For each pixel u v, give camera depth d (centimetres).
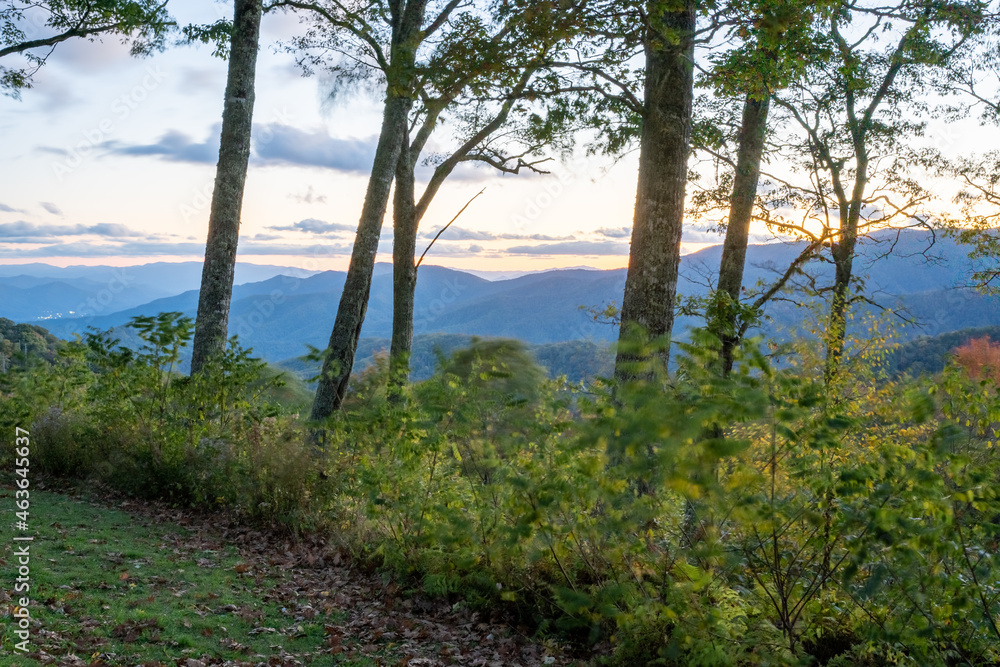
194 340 1178
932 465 352
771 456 373
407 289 1488
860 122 1343
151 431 898
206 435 884
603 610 429
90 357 925
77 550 607
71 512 762
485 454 533
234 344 923
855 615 394
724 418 345
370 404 721
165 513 816
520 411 534
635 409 342
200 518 808
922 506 343
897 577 349
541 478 460
